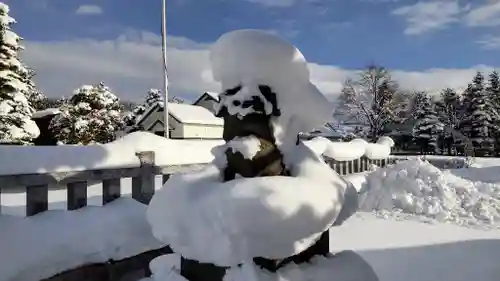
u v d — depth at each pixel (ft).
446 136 153.69
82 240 8.96
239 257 6.67
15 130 67.92
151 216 7.88
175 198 7.64
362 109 176.24
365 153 32.50
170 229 7.47
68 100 102.32
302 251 7.31
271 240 6.68
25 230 8.19
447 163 78.64
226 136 8.04
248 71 7.48
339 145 28.86
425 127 159.33
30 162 8.75
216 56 7.77
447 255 15.94
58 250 8.43
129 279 9.87
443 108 176.65
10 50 69.82
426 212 24.79
